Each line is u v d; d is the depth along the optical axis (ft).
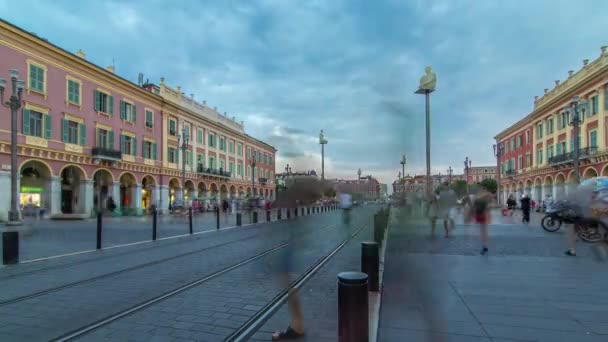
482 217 28.48
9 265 25.44
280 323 13.78
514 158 170.81
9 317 14.55
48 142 81.87
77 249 33.58
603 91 98.78
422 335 11.91
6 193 72.59
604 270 21.70
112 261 27.17
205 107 150.61
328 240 39.14
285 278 12.31
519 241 34.83
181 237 44.04
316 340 11.88
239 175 176.96
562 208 43.29
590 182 36.29
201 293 18.06
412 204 36.37
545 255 26.96
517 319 13.42
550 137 131.64
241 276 21.84
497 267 22.56
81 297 17.37
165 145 122.72
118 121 103.30
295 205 12.59
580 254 27.43
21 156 75.77
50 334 12.79
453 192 39.78
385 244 32.60
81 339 12.34
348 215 58.39
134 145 109.09
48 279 21.18
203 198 126.41
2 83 57.52
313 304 16.17
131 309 15.48
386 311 14.30
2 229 55.16
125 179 110.32
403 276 19.90
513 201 87.86
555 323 13.05
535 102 150.82
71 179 92.63
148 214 108.88
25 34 76.48
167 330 13.12
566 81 121.90
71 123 89.20
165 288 19.02
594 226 33.45
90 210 92.48
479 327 12.63
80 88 90.94
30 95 78.23
